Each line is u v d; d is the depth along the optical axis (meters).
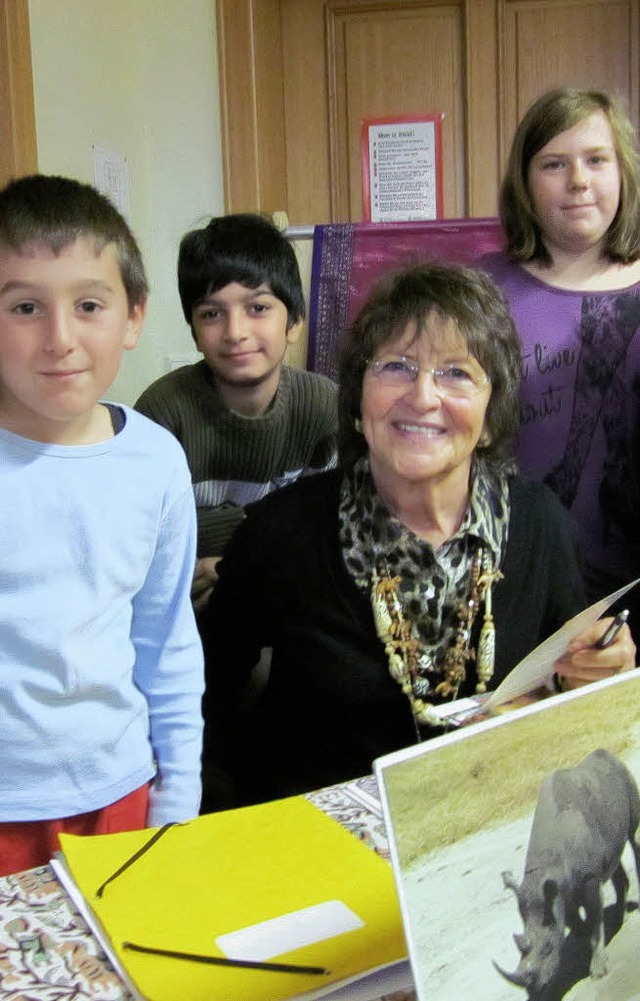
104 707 1.02
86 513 0.99
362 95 2.76
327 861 0.76
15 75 1.82
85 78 2.18
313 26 2.74
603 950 0.63
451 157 2.76
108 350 0.94
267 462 1.74
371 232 2.02
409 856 0.55
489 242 1.98
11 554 0.96
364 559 1.09
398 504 1.08
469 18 2.67
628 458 1.60
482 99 2.71
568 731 0.61
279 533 1.14
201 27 2.52
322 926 0.68
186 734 1.10
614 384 1.59
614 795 0.64
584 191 1.55
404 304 1.02
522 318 1.64
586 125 1.54
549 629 1.18
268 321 1.62
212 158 2.58
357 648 1.11
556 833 0.61
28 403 0.94
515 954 0.59
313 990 0.63
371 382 1.04
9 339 0.91
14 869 1.01
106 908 0.71
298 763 1.15
